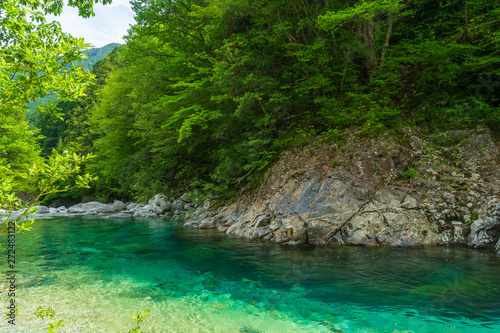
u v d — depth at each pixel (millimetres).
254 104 10688
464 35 9836
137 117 14742
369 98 9469
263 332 3273
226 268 5641
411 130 9234
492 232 6383
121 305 4066
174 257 6625
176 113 11023
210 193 12766
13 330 3324
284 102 10047
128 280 5152
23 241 8945
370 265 5379
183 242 8219
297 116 11070
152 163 17141
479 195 7156
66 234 10219
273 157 10711
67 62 2305
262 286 4641
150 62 14117
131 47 13984
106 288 4758
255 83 9766
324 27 8727
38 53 2156
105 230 11039
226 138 12422
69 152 2246
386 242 6852
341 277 4848
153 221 13664
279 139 10578
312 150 9406
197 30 13008
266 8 10336
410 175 8047
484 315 3441
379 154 8406
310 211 7898
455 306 3684
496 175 7559
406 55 10266
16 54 2104
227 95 9984
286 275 5086
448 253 5961
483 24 9406
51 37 2348
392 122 9383
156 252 7176
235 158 11516
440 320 3365
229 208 11133
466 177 7715
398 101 10297
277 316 3650
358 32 10828
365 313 3613
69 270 5781
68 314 3781
